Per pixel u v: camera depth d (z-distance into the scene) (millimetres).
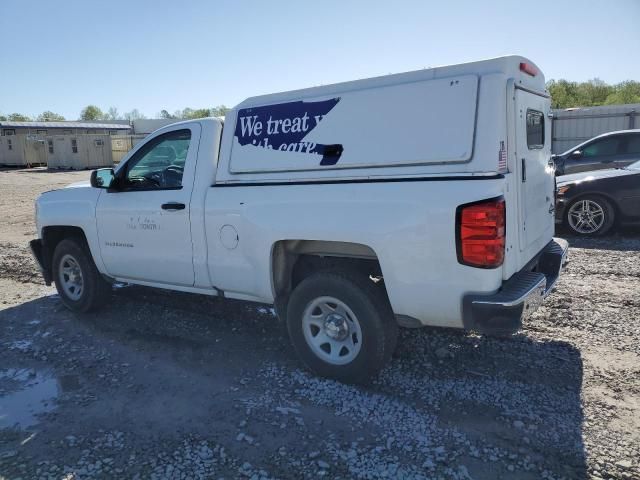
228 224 4207
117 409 3709
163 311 5691
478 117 3266
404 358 4258
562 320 4895
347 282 3717
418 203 3330
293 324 4035
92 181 5027
